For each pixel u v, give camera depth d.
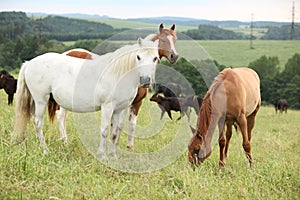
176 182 6.22
